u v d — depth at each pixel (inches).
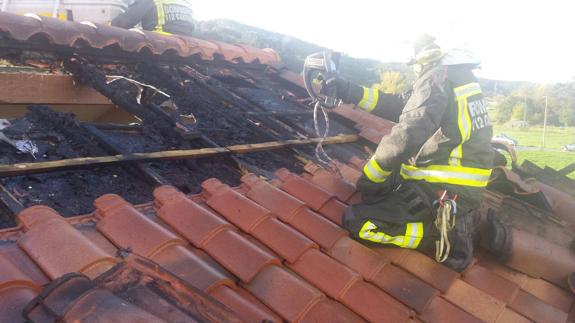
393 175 111.4
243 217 109.4
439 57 103.1
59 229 80.8
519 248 120.7
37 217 85.1
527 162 197.3
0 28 148.9
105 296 59.1
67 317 55.0
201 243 96.3
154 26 244.5
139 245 87.2
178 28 247.3
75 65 167.3
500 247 121.2
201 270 85.0
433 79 101.2
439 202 103.3
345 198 132.8
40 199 100.3
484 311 103.7
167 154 127.0
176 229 99.3
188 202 105.6
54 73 165.2
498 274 122.8
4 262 68.9
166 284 64.3
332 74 117.6
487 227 126.0
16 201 94.2
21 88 155.3
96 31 175.6
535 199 149.9
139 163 121.3
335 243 111.0
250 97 206.4
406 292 100.7
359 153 189.6
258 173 138.3
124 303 59.2
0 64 154.4
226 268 92.4
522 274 124.7
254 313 80.0
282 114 193.3
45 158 115.0
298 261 102.2
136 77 186.4
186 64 216.7
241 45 247.8
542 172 194.7
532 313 109.8
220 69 229.9
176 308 62.1
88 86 170.7
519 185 146.1
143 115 151.3
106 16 261.0
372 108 126.3
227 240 97.3
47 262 74.2
